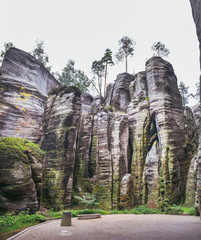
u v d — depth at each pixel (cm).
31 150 1542
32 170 1480
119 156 2216
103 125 2416
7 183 1287
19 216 1210
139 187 2175
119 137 2325
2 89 2184
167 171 2012
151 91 2492
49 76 2936
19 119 2188
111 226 1074
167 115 2272
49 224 1152
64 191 1773
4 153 1341
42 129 2261
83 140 2362
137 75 2891
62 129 2008
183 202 2009
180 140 2269
